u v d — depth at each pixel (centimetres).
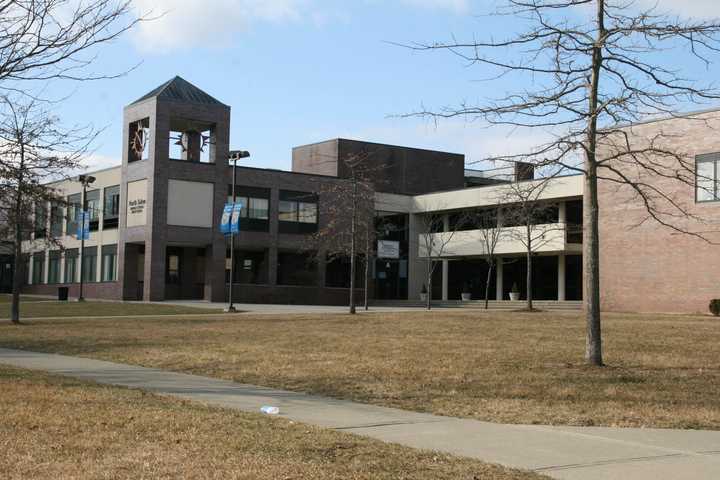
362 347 1945
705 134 3694
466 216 5697
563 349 1855
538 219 5184
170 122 5512
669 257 3866
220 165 5488
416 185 6738
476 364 1597
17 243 3012
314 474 692
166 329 2620
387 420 1030
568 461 790
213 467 712
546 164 1470
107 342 2170
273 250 5731
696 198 3747
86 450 782
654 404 1160
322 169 6500
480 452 831
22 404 1066
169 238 5284
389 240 6231
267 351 1878
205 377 1498
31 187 2147
